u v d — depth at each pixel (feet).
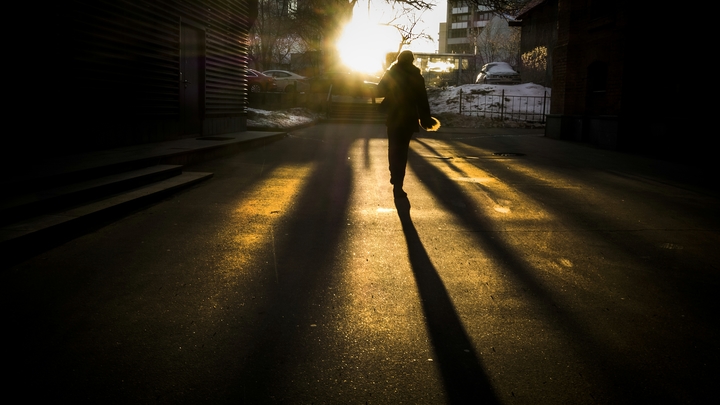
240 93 52.75
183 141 38.34
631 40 48.14
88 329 10.70
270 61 139.13
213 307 11.94
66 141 27.22
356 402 8.35
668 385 8.97
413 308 12.10
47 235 16.17
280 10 132.57
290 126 62.34
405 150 24.30
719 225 20.75
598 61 54.49
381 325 11.17
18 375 8.93
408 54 24.04
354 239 17.76
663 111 46.24
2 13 22.93
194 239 17.29
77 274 13.78
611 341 10.61
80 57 27.89
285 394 8.54
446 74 214.90
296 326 11.05
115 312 11.55
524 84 108.17
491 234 18.83
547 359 9.82
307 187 26.94
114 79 31.09
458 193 26.35
